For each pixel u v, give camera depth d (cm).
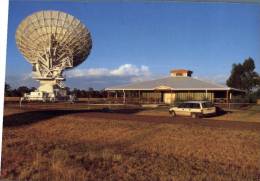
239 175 920
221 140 1366
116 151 1180
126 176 902
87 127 1791
